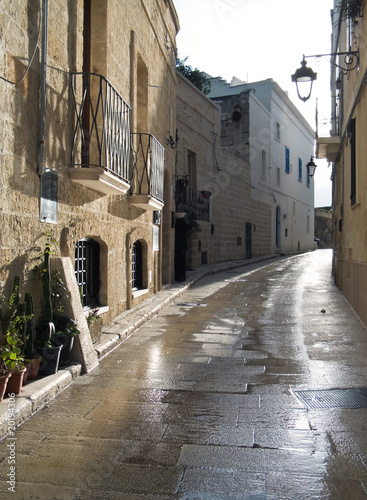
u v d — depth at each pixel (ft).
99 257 24.79
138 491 9.64
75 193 20.06
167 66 42.24
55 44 18.17
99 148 19.58
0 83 14.07
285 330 26.12
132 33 29.07
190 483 9.95
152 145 30.99
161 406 14.30
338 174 45.93
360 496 9.48
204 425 12.91
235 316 30.71
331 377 17.25
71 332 16.87
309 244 141.28
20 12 15.29
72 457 11.01
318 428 12.72
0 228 14.15
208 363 19.21
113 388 15.90
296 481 10.03
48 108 17.44
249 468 10.58
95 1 23.71
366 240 26.17
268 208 102.32
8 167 14.56
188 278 51.70
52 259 17.42
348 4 26.68
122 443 11.77
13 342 13.01
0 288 14.19
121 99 23.00
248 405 14.43
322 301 37.37
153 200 30.30
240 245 84.79
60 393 15.29
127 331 23.86
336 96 45.65
